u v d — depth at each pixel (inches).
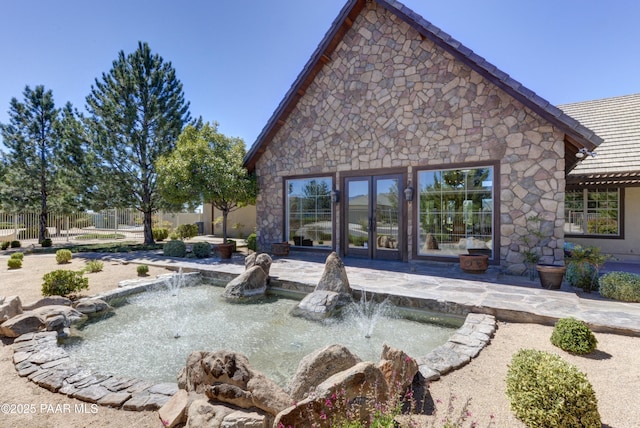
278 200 528.1
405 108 414.0
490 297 251.0
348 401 107.9
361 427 97.4
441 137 390.0
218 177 496.7
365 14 441.7
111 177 646.5
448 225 389.7
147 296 311.0
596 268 279.0
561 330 174.4
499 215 356.8
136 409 124.3
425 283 301.7
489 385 137.3
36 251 611.8
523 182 344.2
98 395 132.6
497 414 116.6
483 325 203.6
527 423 107.8
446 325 234.4
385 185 434.0
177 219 1005.8
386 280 315.3
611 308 223.3
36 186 733.3
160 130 690.8
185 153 525.3
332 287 276.8
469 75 373.4
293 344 202.2
